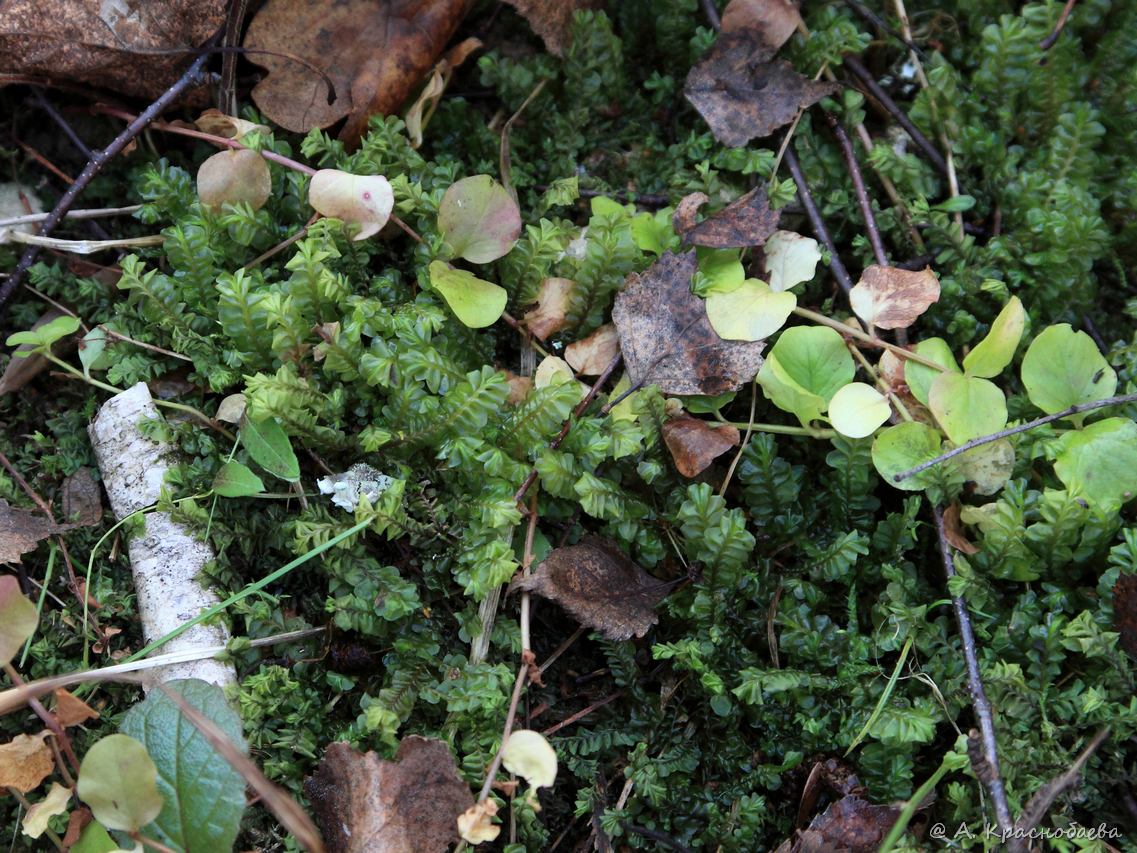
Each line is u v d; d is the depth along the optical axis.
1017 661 0.38
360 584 0.37
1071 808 0.37
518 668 0.38
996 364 0.39
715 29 0.43
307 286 0.38
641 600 0.38
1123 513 0.39
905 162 0.42
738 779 0.38
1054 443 0.38
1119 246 0.42
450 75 0.43
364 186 0.39
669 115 0.44
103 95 0.42
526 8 0.42
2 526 0.38
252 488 0.38
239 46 0.41
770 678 0.37
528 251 0.40
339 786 0.36
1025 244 0.41
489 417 0.38
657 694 0.38
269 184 0.40
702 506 0.38
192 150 0.42
